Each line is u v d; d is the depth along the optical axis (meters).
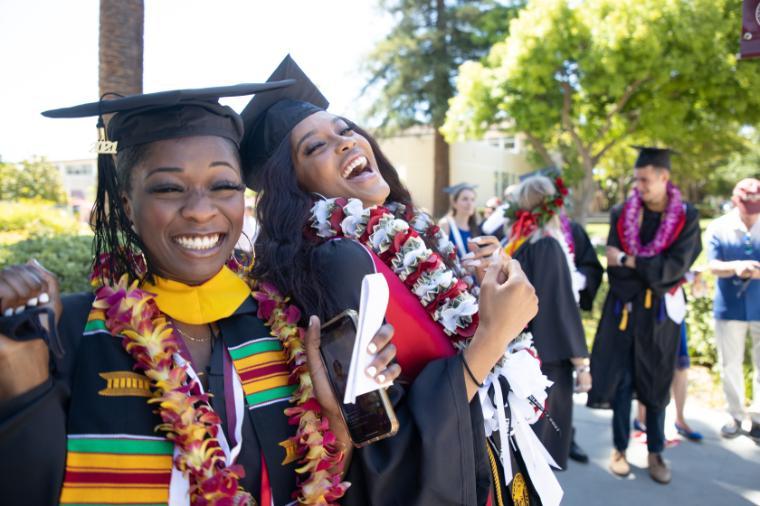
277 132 1.87
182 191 1.21
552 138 20.22
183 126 1.22
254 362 1.31
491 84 16.66
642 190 3.96
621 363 4.00
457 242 6.11
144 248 1.28
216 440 1.17
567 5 14.95
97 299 1.22
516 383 1.63
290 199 1.71
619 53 14.56
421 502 1.31
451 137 18.11
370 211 1.70
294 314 1.41
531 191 3.61
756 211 4.39
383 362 1.17
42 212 13.13
